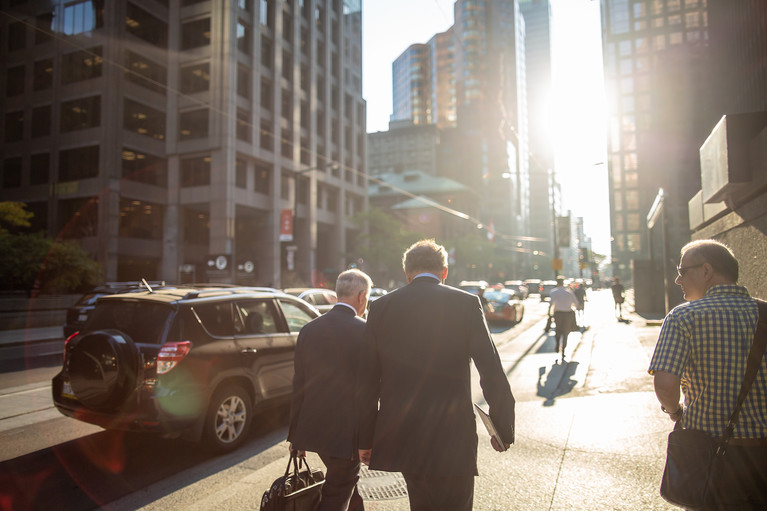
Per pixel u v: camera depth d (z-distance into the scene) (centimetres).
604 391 691
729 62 1001
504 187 12438
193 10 3966
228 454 487
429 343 219
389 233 5103
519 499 355
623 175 8212
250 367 518
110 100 3747
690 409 211
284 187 4506
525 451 453
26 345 1439
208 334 489
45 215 3928
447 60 14250
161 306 477
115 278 3691
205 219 4397
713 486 192
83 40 3862
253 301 559
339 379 280
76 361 441
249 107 4059
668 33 7912
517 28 14800
